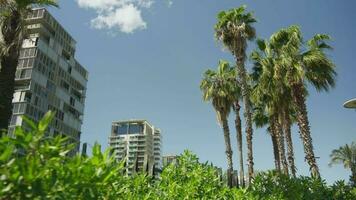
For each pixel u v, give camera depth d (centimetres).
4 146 193
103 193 242
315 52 1977
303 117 1905
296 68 1955
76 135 6550
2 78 1183
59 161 212
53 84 5916
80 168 214
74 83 6650
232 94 3030
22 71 5428
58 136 212
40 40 5634
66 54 6512
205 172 614
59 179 202
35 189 187
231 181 873
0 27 1270
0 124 1120
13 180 182
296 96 1952
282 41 2202
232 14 2459
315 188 906
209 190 577
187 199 530
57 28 6138
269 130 3519
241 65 2347
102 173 224
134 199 459
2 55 1218
